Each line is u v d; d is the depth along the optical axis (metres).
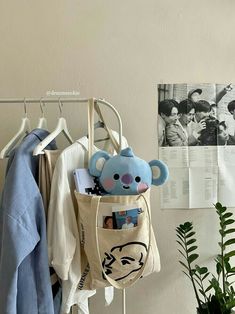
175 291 1.43
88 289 1.10
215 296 1.23
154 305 1.43
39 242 1.02
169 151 1.39
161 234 1.41
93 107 1.14
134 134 1.40
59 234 1.03
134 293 1.42
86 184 1.09
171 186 1.39
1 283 0.97
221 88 1.39
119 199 1.02
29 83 1.39
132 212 1.03
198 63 1.39
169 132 1.39
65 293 1.08
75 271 1.07
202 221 1.41
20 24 1.38
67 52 1.38
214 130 1.39
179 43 1.39
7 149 1.12
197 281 1.35
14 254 0.95
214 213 1.41
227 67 1.40
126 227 1.03
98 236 1.03
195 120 1.39
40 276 1.01
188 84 1.39
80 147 1.14
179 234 1.35
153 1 1.38
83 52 1.38
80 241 1.08
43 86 1.39
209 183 1.39
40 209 1.02
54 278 1.12
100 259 1.03
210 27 1.39
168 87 1.39
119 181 1.06
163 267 1.42
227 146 1.39
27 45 1.38
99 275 1.05
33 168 1.09
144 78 1.39
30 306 0.99
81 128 1.39
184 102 1.39
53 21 1.38
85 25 1.38
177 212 1.41
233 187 1.39
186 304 1.43
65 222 1.05
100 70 1.39
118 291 1.42
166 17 1.39
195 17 1.39
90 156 1.13
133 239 1.03
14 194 0.98
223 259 1.25
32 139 1.09
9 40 1.38
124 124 1.40
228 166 1.39
